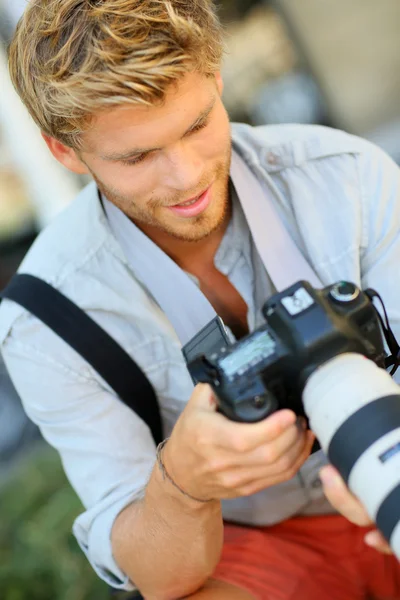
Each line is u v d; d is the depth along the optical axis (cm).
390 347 113
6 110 351
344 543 144
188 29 101
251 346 95
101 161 113
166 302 134
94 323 133
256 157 136
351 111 393
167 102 104
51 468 266
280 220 135
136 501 128
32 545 233
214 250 136
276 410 94
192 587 126
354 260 134
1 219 377
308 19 373
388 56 385
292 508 145
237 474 99
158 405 141
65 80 105
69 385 134
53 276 134
